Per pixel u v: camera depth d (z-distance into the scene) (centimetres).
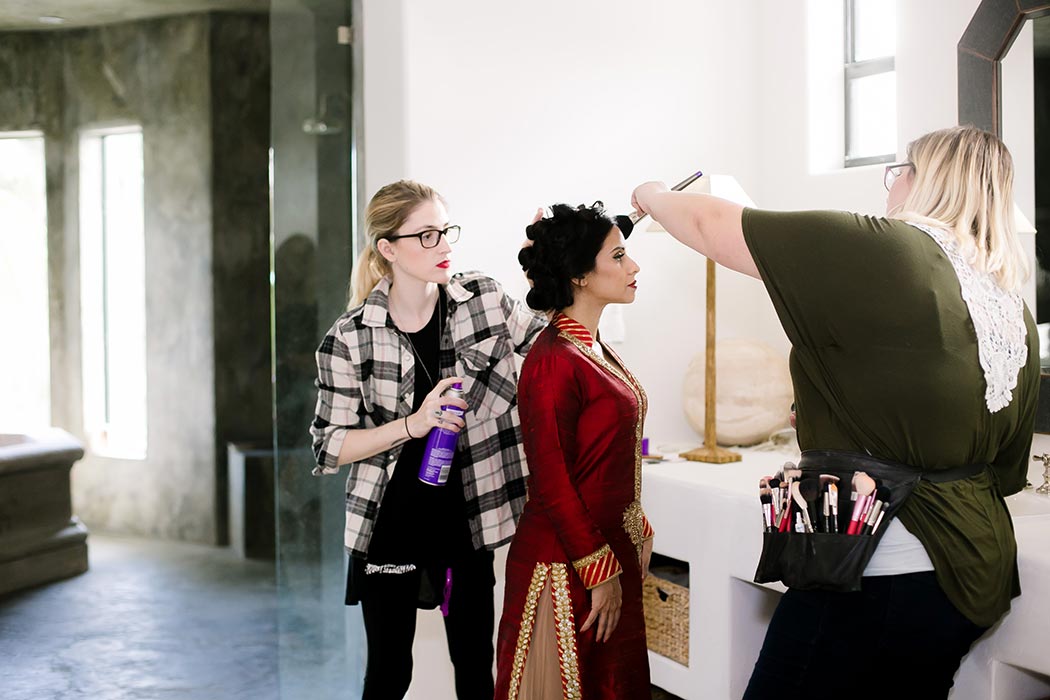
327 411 213
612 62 307
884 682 156
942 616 151
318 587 302
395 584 216
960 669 195
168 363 600
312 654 303
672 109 318
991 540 155
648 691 193
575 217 186
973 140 158
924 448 150
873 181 294
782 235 152
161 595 491
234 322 591
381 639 216
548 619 186
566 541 180
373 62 289
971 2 264
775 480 164
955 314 147
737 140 331
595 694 186
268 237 594
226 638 422
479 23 285
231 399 591
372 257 217
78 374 634
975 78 253
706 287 296
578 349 185
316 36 297
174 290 599
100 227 635
